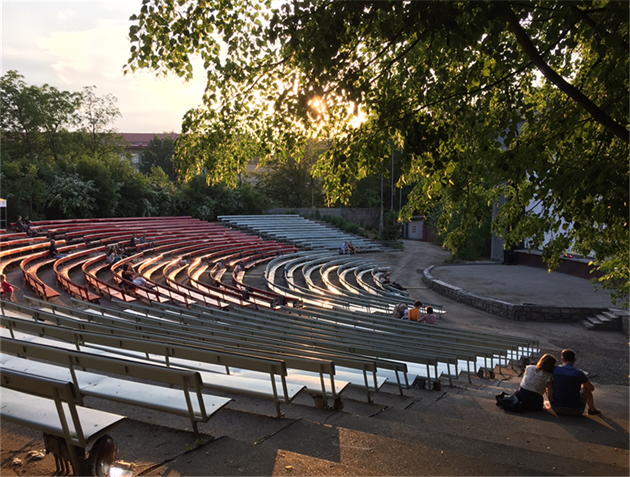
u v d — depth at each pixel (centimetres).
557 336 1756
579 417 643
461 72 534
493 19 377
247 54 634
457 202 648
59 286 1684
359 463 337
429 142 479
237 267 2673
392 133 532
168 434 359
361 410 561
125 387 389
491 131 521
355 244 4669
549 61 537
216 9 602
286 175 6500
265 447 335
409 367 887
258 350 566
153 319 834
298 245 4481
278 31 498
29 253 2488
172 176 7594
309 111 530
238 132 727
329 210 6028
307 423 416
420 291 2731
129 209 4453
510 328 1875
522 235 670
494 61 507
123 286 1627
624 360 1462
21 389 279
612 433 567
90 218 3956
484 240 3978
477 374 1059
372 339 957
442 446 411
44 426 288
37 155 4750
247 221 4919
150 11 569
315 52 494
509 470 339
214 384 470
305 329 1023
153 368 326
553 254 683
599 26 326
